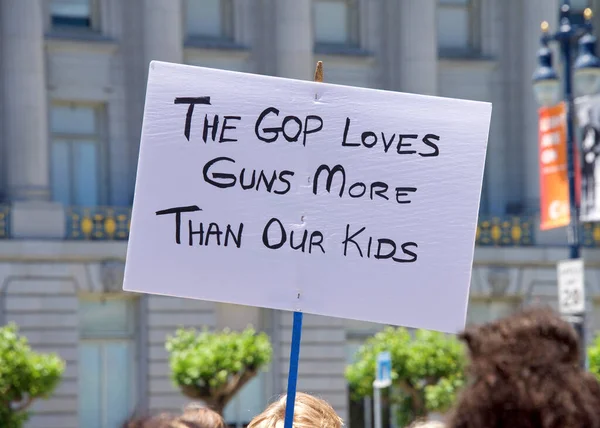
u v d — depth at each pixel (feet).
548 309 17.43
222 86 28.58
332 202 28.45
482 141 28.37
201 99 28.53
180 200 28.40
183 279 28.30
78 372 174.09
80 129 180.65
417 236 28.27
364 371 148.25
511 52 199.31
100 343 177.37
